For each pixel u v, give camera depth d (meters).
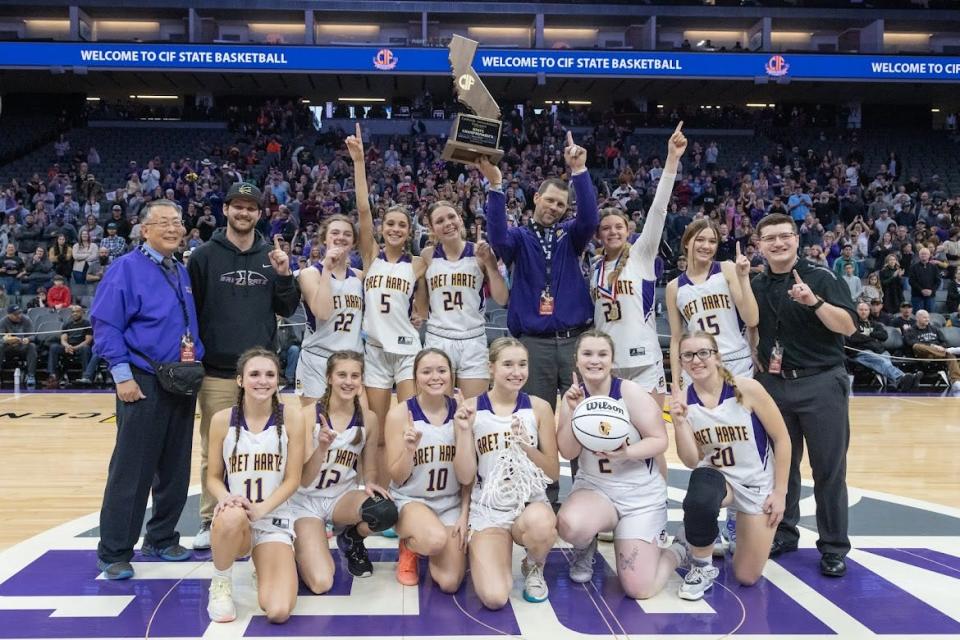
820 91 22.22
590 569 3.45
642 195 15.29
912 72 18.59
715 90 22.20
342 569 3.58
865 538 4.01
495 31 23.22
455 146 3.87
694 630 2.89
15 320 9.48
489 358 3.40
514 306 4.06
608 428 3.15
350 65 18.09
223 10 21.25
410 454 3.27
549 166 17.02
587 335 3.37
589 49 18.45
